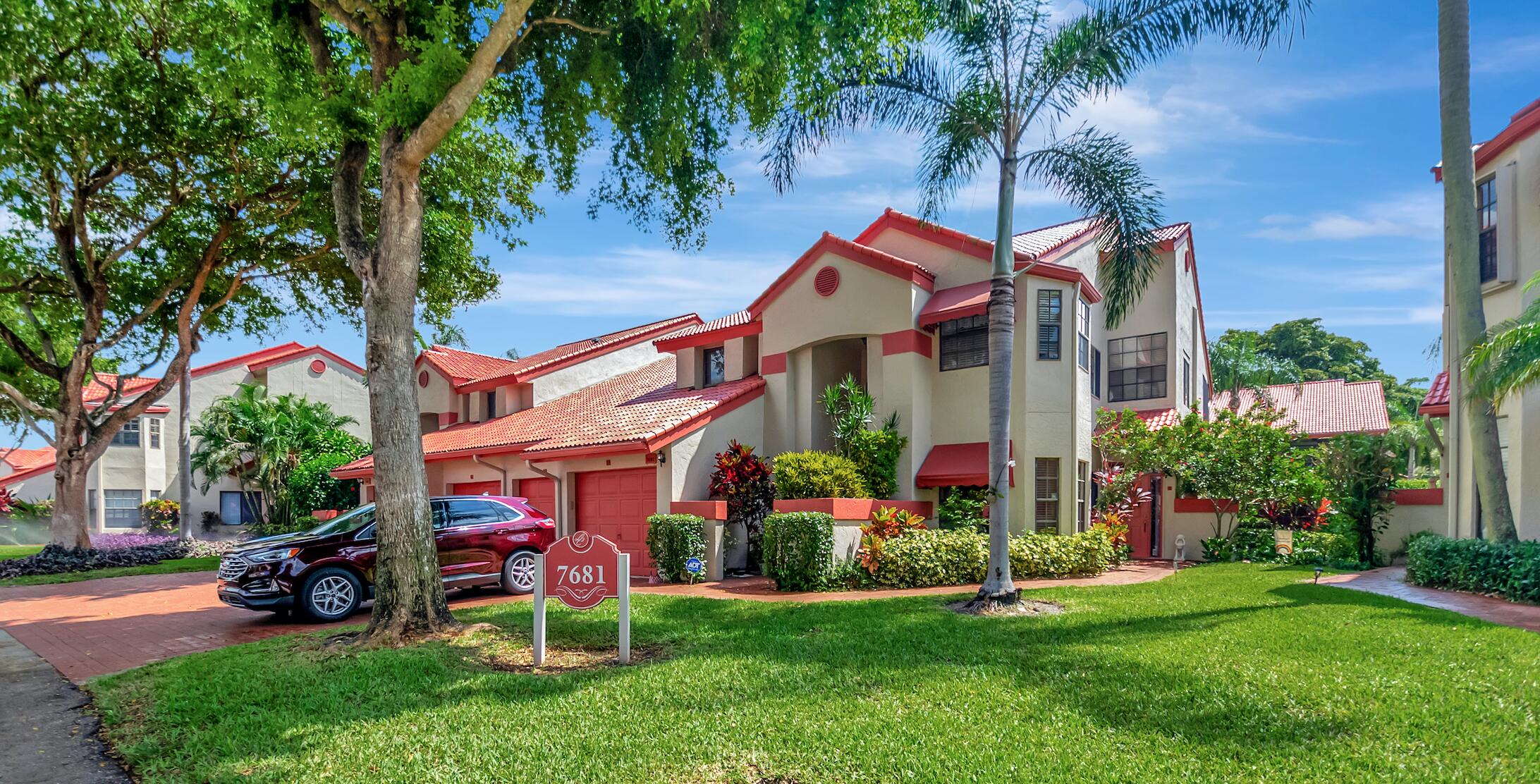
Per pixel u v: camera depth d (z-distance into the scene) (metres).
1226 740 5.25
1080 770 4.84
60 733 6.53
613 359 26.31
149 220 19.86
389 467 9.23
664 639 8.92
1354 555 17.61
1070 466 16.17
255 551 11.38
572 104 11.93
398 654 8.12
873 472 15.79
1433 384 17.31
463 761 5.32
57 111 15.55
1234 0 10.53
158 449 34.22
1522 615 9.28
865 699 6.33
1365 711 5.66
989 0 10.98
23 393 24.64
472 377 26.41
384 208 9.55
